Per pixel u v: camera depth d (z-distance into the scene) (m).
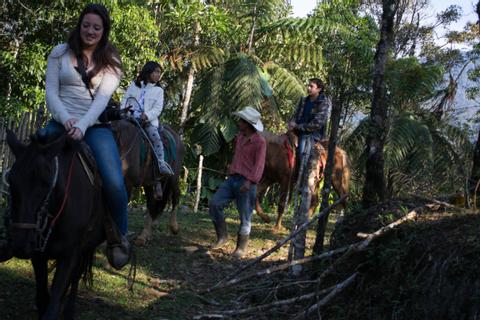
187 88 15.24
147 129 7.16
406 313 4.29
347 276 5.24
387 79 6.89
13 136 3.86
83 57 4.32
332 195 14.84
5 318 4.72
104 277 6.18
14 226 3.59
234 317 5.38
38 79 10.27
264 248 8.64
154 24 12.61
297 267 6.32
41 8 10.32
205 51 14.77
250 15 16.05
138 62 11.95
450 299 4.01
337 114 6.23
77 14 10.47
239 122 7.87
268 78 15.88
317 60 15.77
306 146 9.30
